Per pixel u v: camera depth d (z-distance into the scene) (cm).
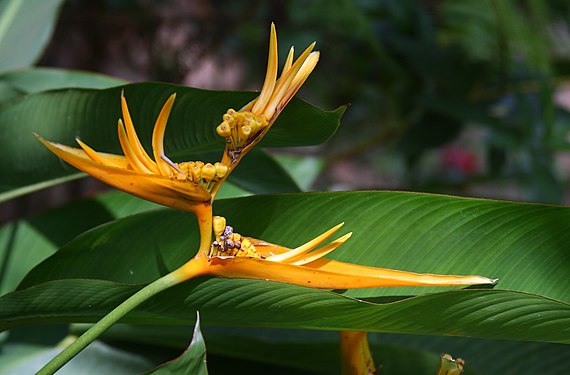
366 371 115
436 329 110
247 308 109
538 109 222
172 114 119
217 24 242
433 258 114
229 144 108
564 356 131
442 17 246
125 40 238
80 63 235
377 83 247
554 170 209
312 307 108
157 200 106
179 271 106
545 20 211
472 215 112
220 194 134
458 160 372
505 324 109
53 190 240
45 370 103
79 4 227
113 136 122
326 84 267
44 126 123
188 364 103
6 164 125
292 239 116
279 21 249
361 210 114
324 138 119
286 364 132
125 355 131
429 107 216
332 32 248
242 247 107
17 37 145
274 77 109
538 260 113
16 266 134
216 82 280
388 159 340
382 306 107
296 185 135
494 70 219
